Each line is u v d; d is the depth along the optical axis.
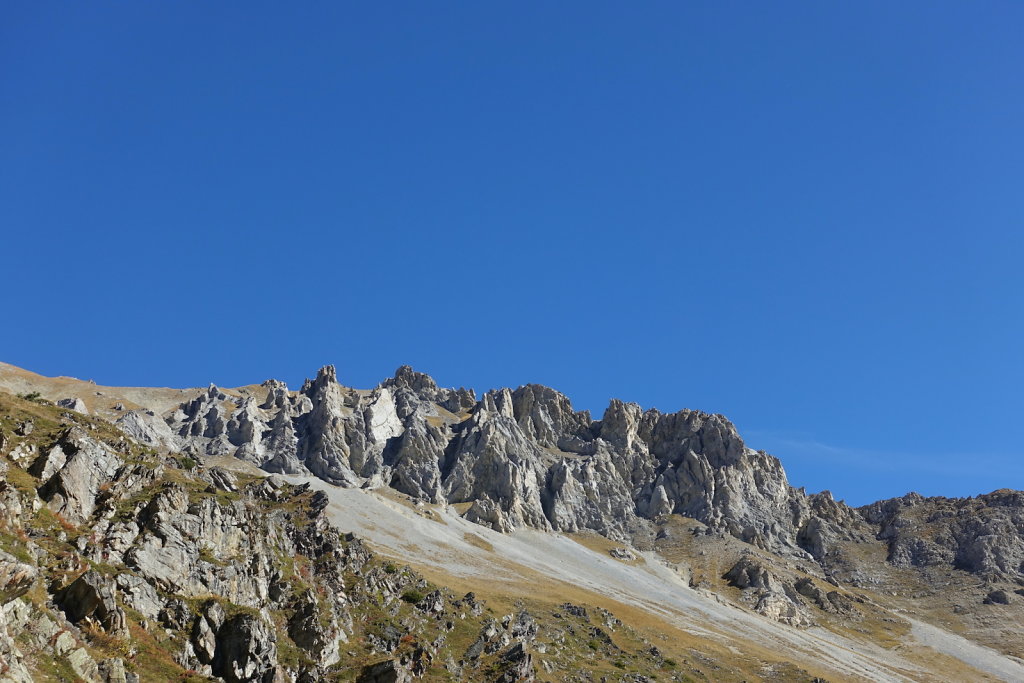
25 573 69.88
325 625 96.25
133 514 87.06
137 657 73.88
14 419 92.81
